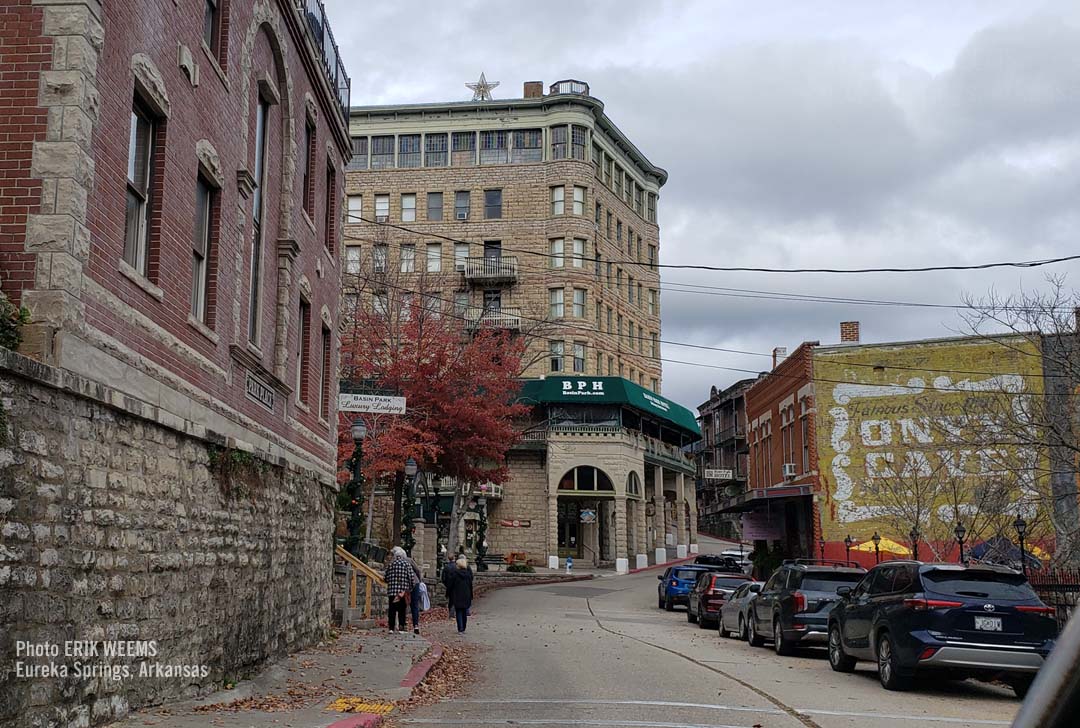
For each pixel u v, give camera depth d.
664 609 35.09
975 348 32.88
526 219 61.41
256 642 13.18
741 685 13.73
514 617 29.14
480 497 52.62
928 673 13.26
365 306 41.53
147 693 9.44
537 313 60.31
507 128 62.25
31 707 7.27
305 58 17.08
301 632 16.02
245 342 13.55
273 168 15.58
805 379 35.25
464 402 36.16
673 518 71.69
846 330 41.88
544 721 10.39
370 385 36.22
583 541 60.16
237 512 12.41
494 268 60.31
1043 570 21.89
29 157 8.23
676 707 11.50
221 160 12.41
